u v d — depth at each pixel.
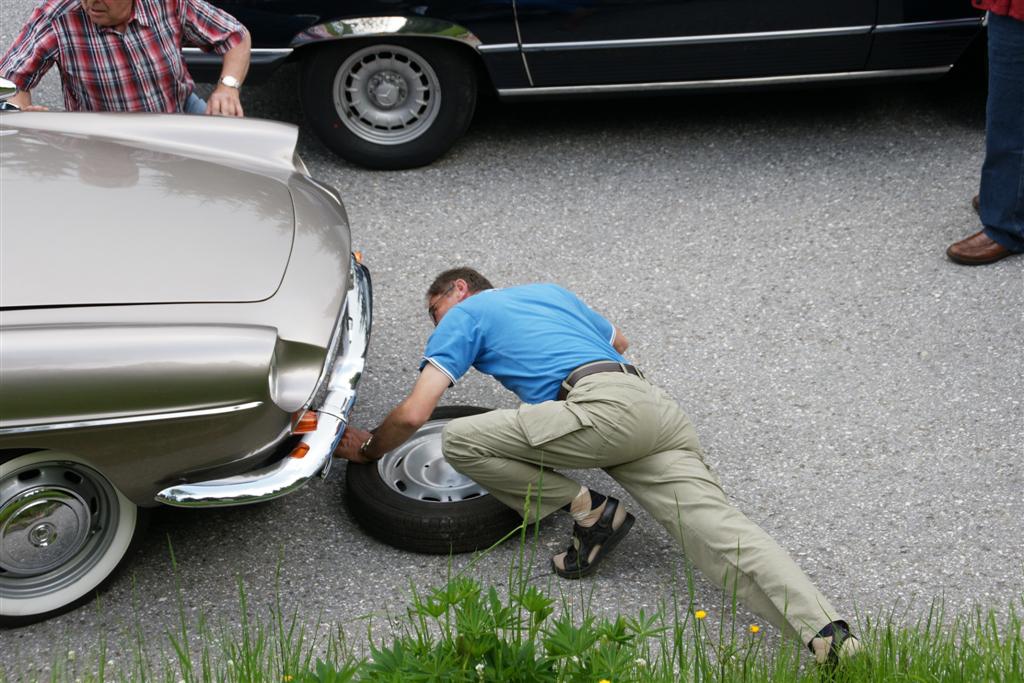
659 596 3.73
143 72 5.14
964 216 5.88
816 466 4.31
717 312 5.24
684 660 3.08
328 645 3.28
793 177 6.31
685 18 6.05
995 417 4.54
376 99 6.32
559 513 4.11
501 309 3.88
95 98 5.15
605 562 3.89
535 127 6.96
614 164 6.52
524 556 3.91
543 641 2.75
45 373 3.19
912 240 5.71
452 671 2.63
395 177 6.45
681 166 6.47
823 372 4.84
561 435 3.61
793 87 6.35
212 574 3.82
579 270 5.58
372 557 3.91
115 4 4.88
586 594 3.74
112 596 3.73
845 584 3.77
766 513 4.09
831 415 4.59
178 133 4.63
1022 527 3.98
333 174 6.48
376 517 3.88
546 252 5.73
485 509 3.86
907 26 6.10
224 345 3.34
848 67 6.24
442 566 3.86
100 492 3.59
